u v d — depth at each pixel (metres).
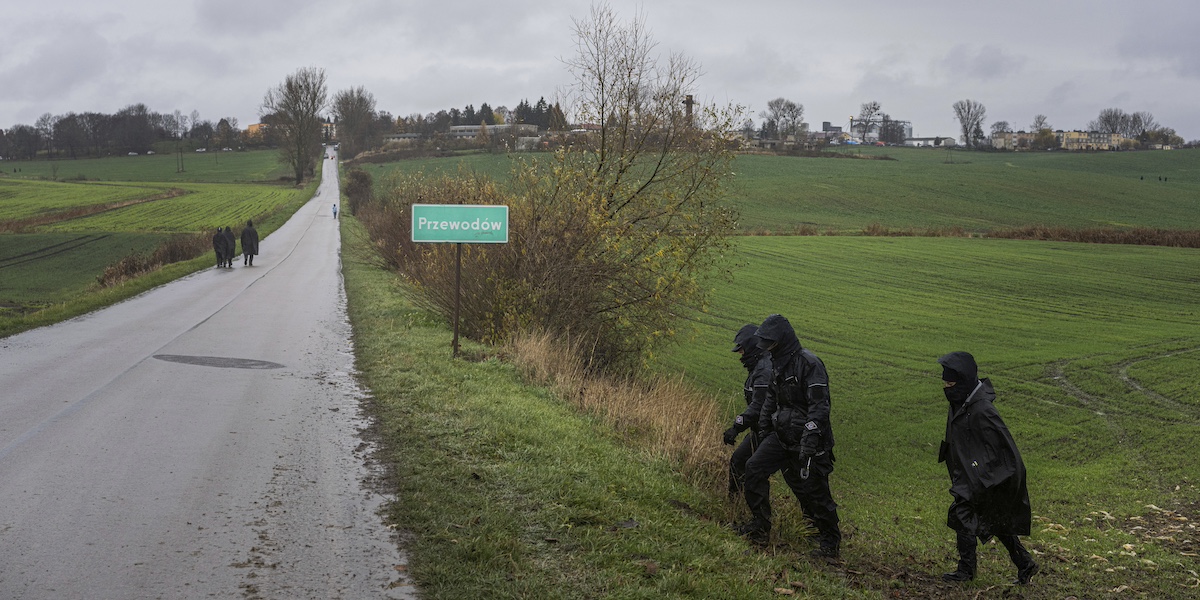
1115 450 14.46
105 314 16.98
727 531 6.55
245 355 12.65
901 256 45.09
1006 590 6.77
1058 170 105.00
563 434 8.58
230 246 30.11
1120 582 7.37
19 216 70.69
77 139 176.00
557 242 14.62
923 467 13.59
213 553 5.24
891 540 8.47
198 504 6.10
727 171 15.11
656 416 10.22
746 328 7.34
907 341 25.02
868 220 70.69
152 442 7.64
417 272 17.84
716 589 5.13
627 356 15.77
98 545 5.26
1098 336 25.95
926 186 88.75
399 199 26.64
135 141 186.88
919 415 17.09
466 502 6.24
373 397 9.98
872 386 19.56
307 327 16.05
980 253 46.56
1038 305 31.98
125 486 6.40
